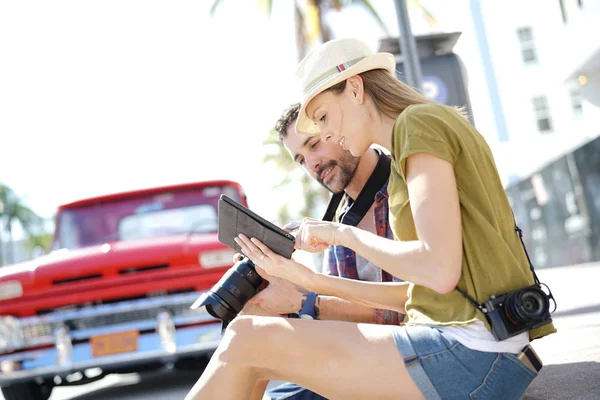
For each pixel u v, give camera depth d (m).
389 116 2.53
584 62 15.82
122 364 5.87
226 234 2.76
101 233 7.02
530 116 23.19
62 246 7.05
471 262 2.28
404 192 2.34
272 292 3.00
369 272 3.34
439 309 2.32
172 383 7.31
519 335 2.31
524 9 23.39
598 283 10.80
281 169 31.73
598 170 17.67
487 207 2.29
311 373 2.36
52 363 5.87
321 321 2.39
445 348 2.25
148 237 6.96
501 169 23.59
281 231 2.57
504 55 23.45
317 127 2.72
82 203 7.18
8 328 5.88
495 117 23.66
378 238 2.35
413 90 2.56
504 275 2.28
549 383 3.46
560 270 16.97
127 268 6.01
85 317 5.94
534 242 23.17
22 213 68.62
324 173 3.64
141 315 5.95
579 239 19.70
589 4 15.07
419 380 2.26
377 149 3.59
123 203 7.16
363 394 2.32
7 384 6.22
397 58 9.67
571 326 5.96
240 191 7.22
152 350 5.86
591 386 3.24
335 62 2.54
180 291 6.03
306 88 2.57
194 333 5.89
